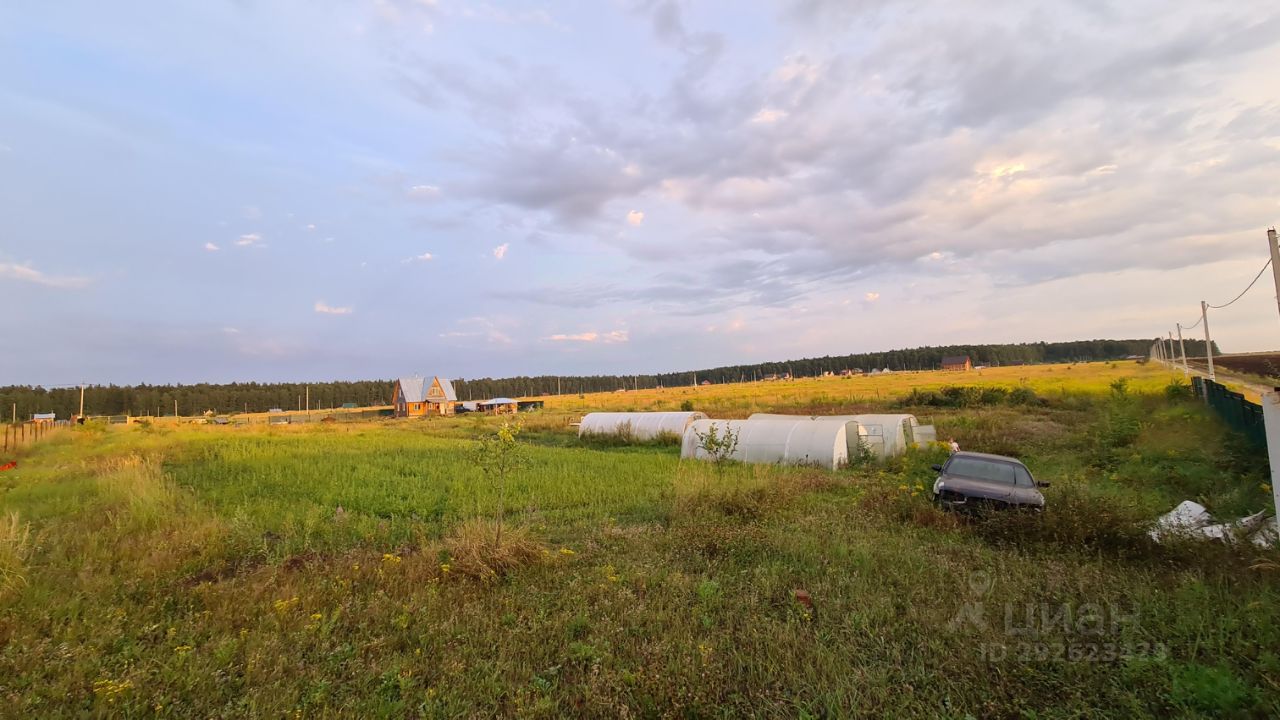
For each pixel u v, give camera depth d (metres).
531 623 6.18
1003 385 55.81
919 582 7.27
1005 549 8.92
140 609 6.58
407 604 6.68
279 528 10.73
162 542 9.05
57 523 10.66
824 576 7.60
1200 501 11.86
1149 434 21.22
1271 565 6.67
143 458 21.22
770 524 10.36
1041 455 21.11
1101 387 50.59
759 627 6.04
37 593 6.87
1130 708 4.57
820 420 21.80
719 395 81.75
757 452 20.80
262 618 6.26
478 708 4.71
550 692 4.90
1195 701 4.55
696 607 6.50
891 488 13.89
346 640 5.90
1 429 43.91
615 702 4.70
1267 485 11.71
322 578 7.54
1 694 4.71
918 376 101.62
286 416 103.81
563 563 8.28
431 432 39.56
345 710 4.60
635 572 7.81
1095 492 11.08
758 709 4.59
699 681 4.98
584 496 13.63
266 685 4.92
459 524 10.35
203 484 15.62
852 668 5.15
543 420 44.16
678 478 14.33
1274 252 9.02
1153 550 8.36
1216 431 20.22
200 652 5.59
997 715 4.55
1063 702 4.73
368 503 12.93
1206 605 5.96
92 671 5.17
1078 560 8.23
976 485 11.71
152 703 4.66
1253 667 4.88
